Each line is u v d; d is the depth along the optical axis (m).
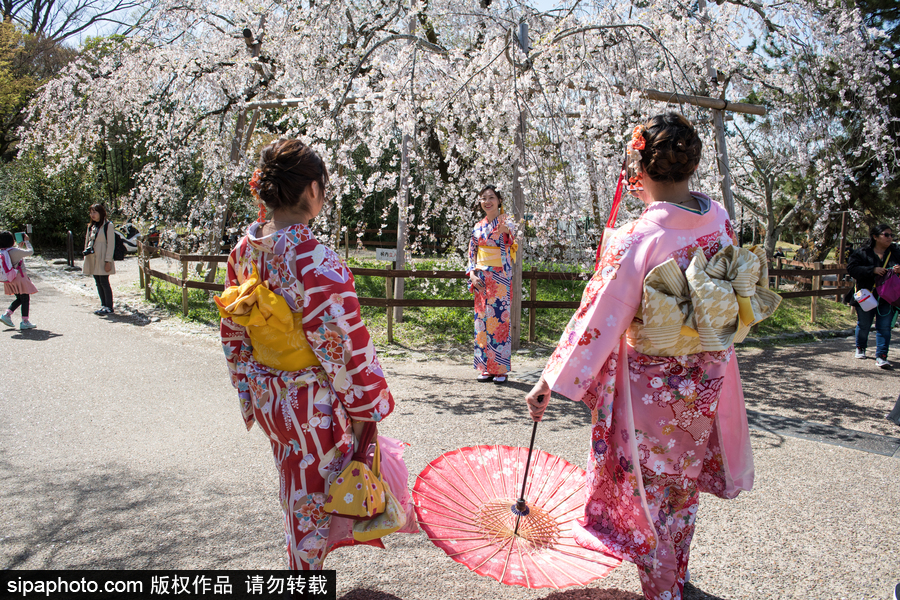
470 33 6.89
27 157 14.79
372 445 1.64
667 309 1.57
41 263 12.74
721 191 6.67
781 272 8.00
